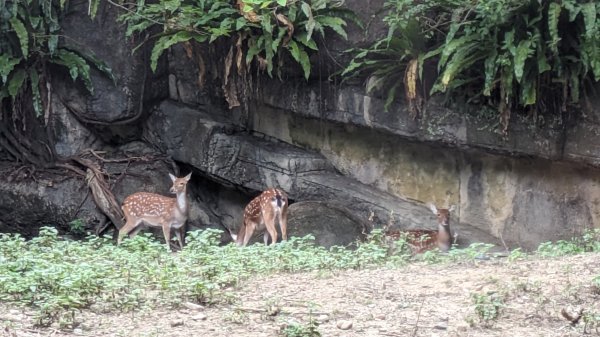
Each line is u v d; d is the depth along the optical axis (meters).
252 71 17.41
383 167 16.75
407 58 15.31
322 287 9.20
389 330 7.57
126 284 8.67
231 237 17.27
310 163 17.20
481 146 14.94
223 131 17.94
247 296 8.80
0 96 17.28
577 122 14.10
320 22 15.84
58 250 10.57
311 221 15.80
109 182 17.72
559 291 8.80
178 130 18.25
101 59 17.89
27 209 17.56
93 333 7.27
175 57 18.36
